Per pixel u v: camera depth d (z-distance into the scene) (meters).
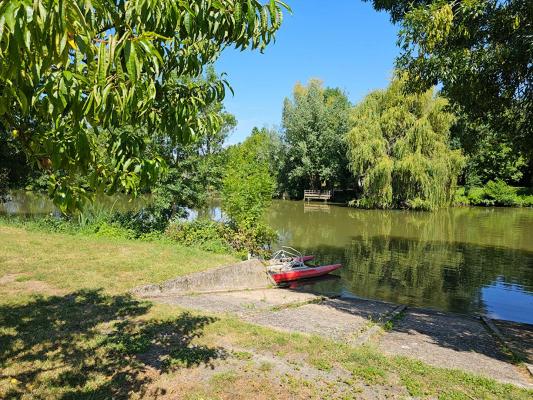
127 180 2.38
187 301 7.58
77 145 1.96
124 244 12.35
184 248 12.48
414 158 27.19
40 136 2.15
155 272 9.21
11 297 6.71
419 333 6.69
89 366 4.33
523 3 5.64
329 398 3.88
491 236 19.89
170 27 2.01
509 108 6.91
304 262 13.84
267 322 6.51
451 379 4.43
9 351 4.57
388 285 11.34
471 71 6.12
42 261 9.48
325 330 6.28
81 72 1.72
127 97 1.61
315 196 40.84
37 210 24.05
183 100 2.56
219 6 1.90
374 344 5.79
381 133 29.16
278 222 24.69
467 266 13.59
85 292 7.31
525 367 5.14
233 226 14.89
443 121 27.47
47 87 1.63
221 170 16.23
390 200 28.48
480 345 6.21
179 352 4.79
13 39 1.34
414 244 17.62
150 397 3.77
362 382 4.24
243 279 9.96
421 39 6.41
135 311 6.34
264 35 2.08
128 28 1.75
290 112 41.03
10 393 3.65
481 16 6.22
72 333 5.23
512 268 13.30
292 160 40.97
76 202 2.36
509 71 6.09
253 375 4.29
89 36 1.54
